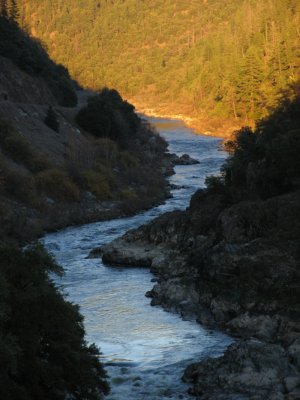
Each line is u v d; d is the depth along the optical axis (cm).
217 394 3058
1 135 9062
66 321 2872
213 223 5900
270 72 18438
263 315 4075
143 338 4016
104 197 9012
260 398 2950
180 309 4512
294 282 4281
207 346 3844
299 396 2911
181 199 9575
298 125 7081
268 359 3219
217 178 7231
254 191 6397
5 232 6706
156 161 12725
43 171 8669
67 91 15162
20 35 15650
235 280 4497
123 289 5075
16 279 2855
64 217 7825
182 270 5244
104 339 4012
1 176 7838
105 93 14000
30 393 2662
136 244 6141
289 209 5069
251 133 7806
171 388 3244
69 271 5669
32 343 2681
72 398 2914
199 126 19775
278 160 6209
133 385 3291
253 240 4866
